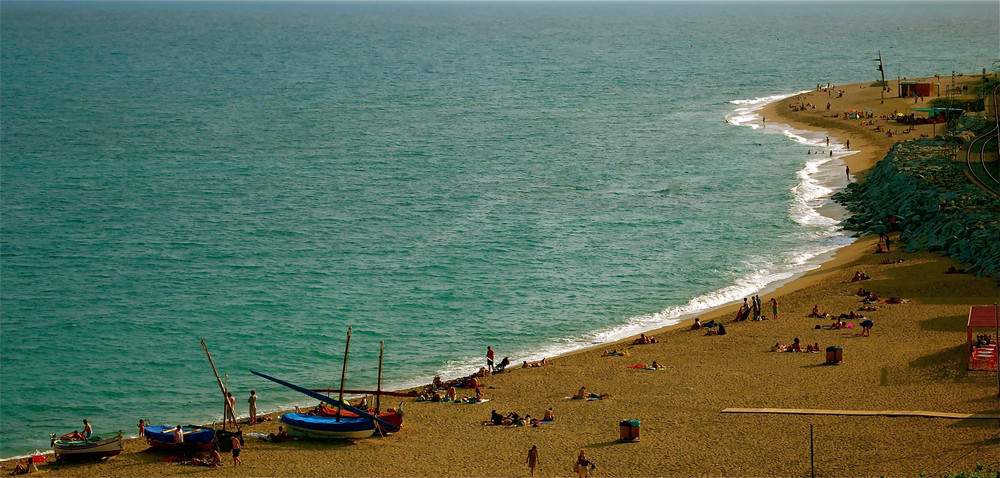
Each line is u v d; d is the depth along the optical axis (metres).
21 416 53.94
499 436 46.12
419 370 60.66
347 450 45.56
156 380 59.34
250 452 45.69
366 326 68.69
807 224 94.56
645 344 61.69
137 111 189.88
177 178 121.62
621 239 91.31
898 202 90.50
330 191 114.19
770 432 43.72
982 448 38.62
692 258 84.69
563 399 51.62
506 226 96.69
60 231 94.00
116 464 44.69
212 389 58.19
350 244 90.31
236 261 84.56
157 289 76.69
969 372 49.47
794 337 60.16
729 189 111.94
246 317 70.44
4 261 83.44
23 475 43.66
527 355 62.81
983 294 65.38
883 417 44.16
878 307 64.62
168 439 46.16
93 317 70.00
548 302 73.69
